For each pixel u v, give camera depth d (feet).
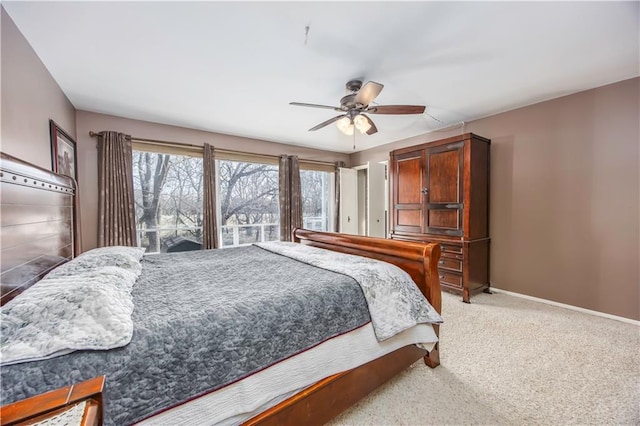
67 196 6.28
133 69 7.04
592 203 8.38
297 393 3.65
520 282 10.01
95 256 5.23
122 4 4.74
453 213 10.12
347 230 17.24
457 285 9.93
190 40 5.87
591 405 4.49
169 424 2.68
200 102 9.29
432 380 5.19
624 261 7.83
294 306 3.82
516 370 5.48
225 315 3.31
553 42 6.02
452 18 5.23
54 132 7.14
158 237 12.01
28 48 5.73
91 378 2.39
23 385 2.21
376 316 4.56
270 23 5.34
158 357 2.72
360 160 17.39
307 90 8.45
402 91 8.61
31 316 2.65
